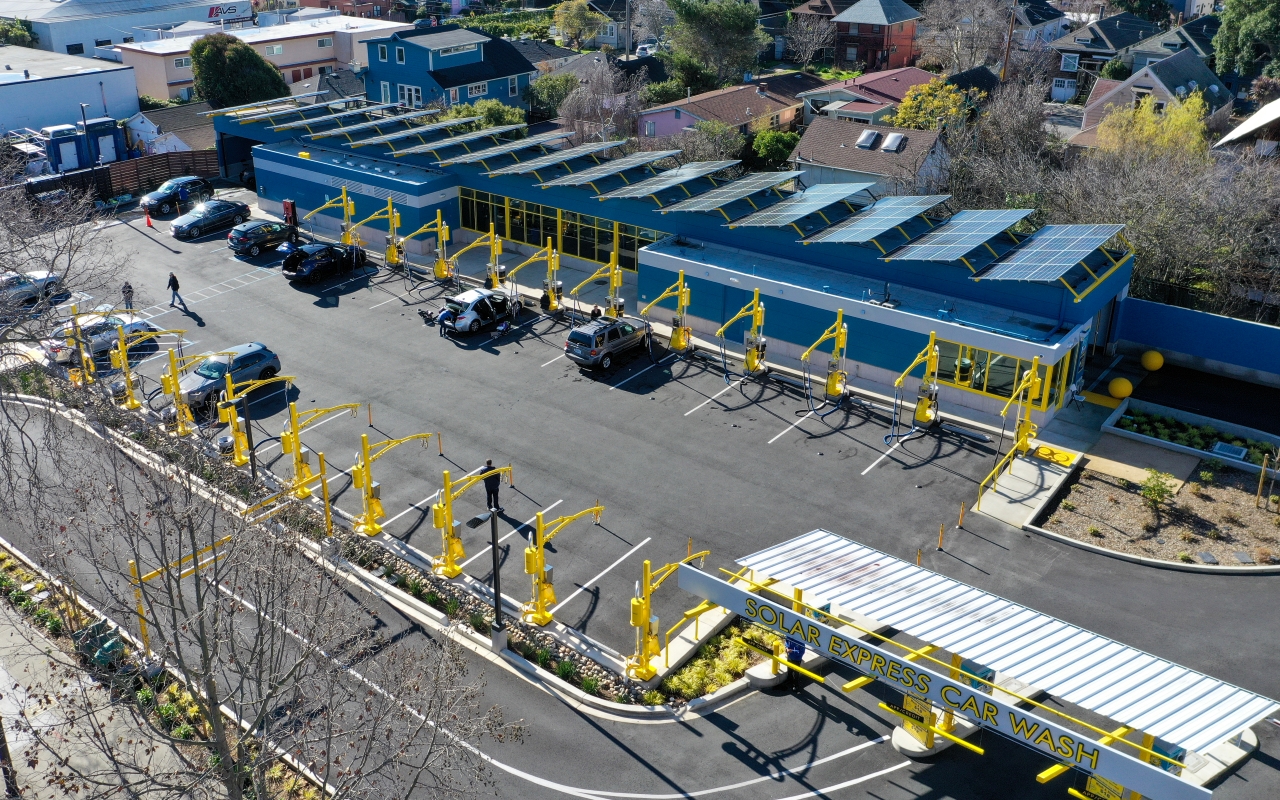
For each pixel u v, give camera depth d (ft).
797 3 435.53
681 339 140.77
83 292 142.72
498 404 128.77
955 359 124.88
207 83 252.62
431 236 177.27
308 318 153.58
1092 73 331.36
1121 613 90.22
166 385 121.60
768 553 85.20
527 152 182.80
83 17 330.13
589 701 82.48
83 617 86.12
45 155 229.86
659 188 154.40
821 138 226.17
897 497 108.58
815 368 136.56
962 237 132.98
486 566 98.73
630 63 323.57
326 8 447.42
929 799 71.72
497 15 472.85
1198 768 72.28
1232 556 97.71
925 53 366.63
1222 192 150.41
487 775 74.49
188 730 72.43
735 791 73.31
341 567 96.89
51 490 94.48
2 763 67.77
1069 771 73.61
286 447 107.96
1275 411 124.98
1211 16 337.52
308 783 72.54
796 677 84.12
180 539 66.39
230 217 191.72
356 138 197.26
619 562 98.89
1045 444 117.60
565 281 165.17
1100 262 132.05
